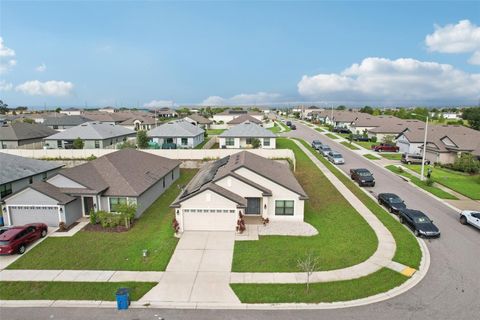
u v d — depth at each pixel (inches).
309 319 573.0
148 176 1280.8
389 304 613.6
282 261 783.1
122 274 736.3
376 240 890.7
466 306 604.1
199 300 636.1
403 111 4896.7
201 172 1427.2
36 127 2500.0
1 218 1044.5
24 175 1293.1
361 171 1521.9
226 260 791.7
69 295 660.1
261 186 1054.4
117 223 1019.3
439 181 1529.3
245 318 579.2
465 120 4404.5
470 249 842.8
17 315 599.2
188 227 978.7
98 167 1203.2
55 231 987.9
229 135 2313.0
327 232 958.4
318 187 1430.9
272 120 5187.0
